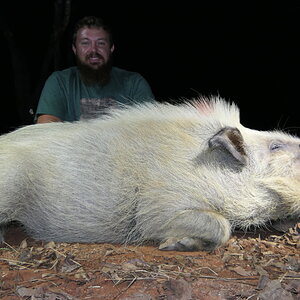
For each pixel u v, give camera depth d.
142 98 1.81
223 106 1.49
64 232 1.38
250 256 1.23
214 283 1.05
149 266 1.12
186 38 4.35
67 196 1.37
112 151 1.38
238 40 4.34
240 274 1.10
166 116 1.46
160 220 1.31
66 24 2.99
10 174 1.38
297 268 1.15
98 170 1.36
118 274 1.08
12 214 1.40
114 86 1.82
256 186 1.36
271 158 1.38
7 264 1.18
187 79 4.40
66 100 1.77
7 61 4.16
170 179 1.33
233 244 1.33
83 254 1.23
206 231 1.27
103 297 0.98
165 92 4.37
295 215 1.41
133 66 4.33
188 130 1.40
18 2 3.90
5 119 4.14
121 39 4.25
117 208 1.35
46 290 1.00
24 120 3.25
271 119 4.23
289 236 1.43
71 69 1.83
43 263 1.17
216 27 4.30
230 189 1.34
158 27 4.30
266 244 1.35
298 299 0.99
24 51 3.97
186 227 1.28
